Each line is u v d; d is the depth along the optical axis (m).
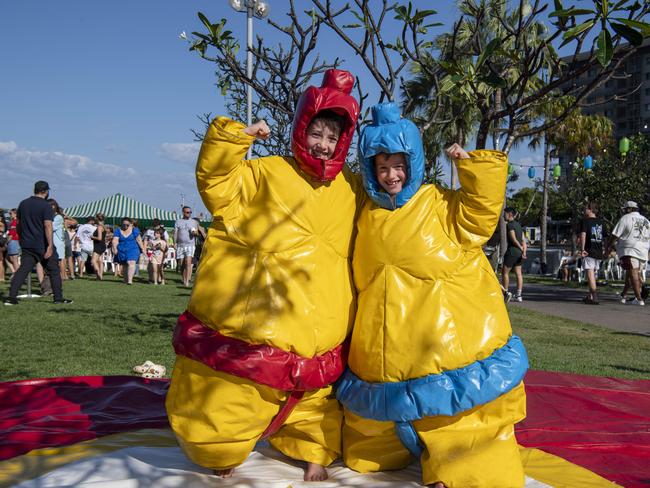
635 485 2.71
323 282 2.60
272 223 2.58
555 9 3.16
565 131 24.95
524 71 3.76
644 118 48.03
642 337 7.29
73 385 4.20
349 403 2.62
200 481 2.55
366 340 2.59
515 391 2.57
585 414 3.79
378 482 2.60
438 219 2.66
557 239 47.34
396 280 2.60
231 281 2.54
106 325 7.23
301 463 2.86
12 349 5.70
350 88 2.68
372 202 2.72
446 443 2.52
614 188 19.44
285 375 2.47
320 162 2.58
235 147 2.49
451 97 4.01
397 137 2.54
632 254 11.07
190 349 2.49
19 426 3.42
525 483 2.64
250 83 4.42
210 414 2.46
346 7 4.20
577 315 9.42
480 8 4.15
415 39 3.95
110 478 2.55
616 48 3.48
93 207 28.39
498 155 2.52
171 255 22.62
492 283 2.68
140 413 3.70
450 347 2.50
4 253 14.32
